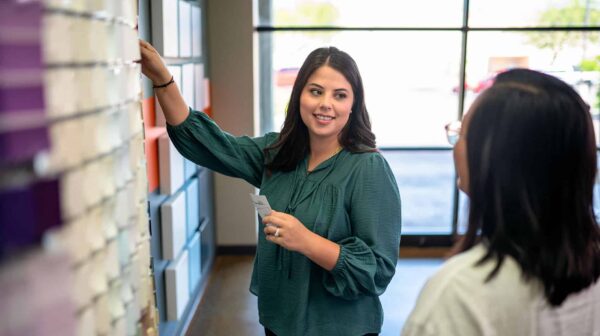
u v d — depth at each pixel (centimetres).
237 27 402
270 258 156
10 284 47
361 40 433
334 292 146
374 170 150
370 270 143
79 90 63
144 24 235
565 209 80
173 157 267
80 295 62
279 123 450
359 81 154
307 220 150
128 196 82
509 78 83
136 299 86
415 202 557
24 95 49
